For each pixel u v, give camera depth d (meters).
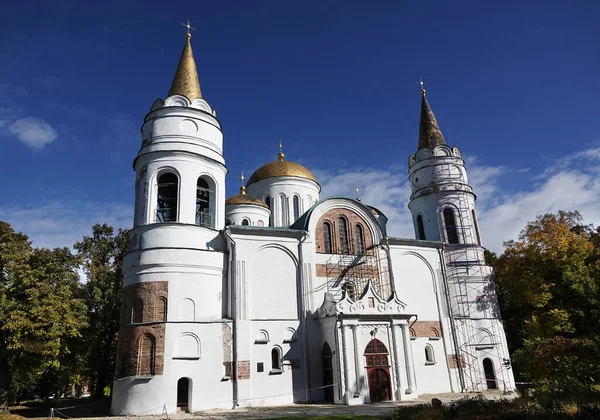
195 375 28.69
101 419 25.42
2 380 34.53
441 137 46.56
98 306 43.31
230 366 29.92
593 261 40.47
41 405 41.44
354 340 31.22
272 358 31.69
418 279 38.94
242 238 33.03
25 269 33.88
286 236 34.66
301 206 45.31
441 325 38.22
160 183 34.59
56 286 35.03
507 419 16.62
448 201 43.34
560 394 17.75
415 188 46.00
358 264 36.78
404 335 33.06
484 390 36.91
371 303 32.66
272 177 45.78
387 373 31.73
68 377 45.03
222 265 32.66
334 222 37.31
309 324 33.25
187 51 38.31
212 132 35.38
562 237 43.28
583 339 19.81
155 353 28.33
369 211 38.75
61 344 35.09
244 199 42.62
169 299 29.66
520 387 33.12
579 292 34.72
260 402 29.91
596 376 18.69
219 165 34.88
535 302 41.34
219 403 28.77
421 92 49.50
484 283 40.94
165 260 30.39
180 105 34.78
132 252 31.36
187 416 25.70
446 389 36.34
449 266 40.91
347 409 26.62
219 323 30.41
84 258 44.41
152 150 33.09
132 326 29.38
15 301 32.59
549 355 19.16
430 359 36.94
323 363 32.47
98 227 47.53
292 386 31.28
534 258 44.25
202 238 32.19
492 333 39.44
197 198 34.69
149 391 27.50
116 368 29.83
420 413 19.47
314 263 35.16
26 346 31.48
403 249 39.09
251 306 31.91
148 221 31.64
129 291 30.70
